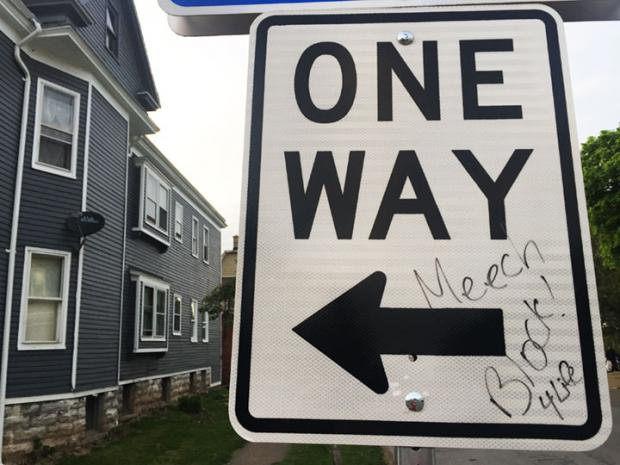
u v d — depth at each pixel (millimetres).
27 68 9312
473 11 1293
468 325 1089
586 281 1103
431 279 1120
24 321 8859
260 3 1375
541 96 1231
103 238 10898
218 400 17375
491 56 1265
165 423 12320
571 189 1165
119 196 11758
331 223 1169
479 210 1159
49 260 9508
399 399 1062
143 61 13531
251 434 1067
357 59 1278
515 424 1037
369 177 1193
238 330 1117
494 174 1182
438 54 1272
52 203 9539
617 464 8914
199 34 1449
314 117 1241
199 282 19984
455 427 1042
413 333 1092
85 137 10242
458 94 1241
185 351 17938
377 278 1128
